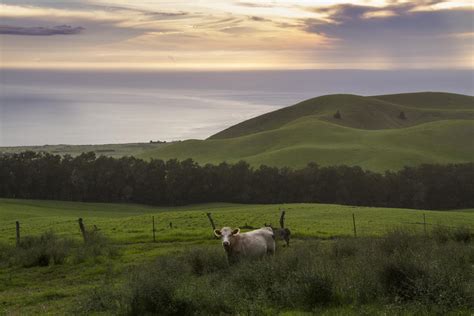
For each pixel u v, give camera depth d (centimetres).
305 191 11569
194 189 11975
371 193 11394
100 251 2844
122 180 12056
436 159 15250
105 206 11288
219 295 1332
